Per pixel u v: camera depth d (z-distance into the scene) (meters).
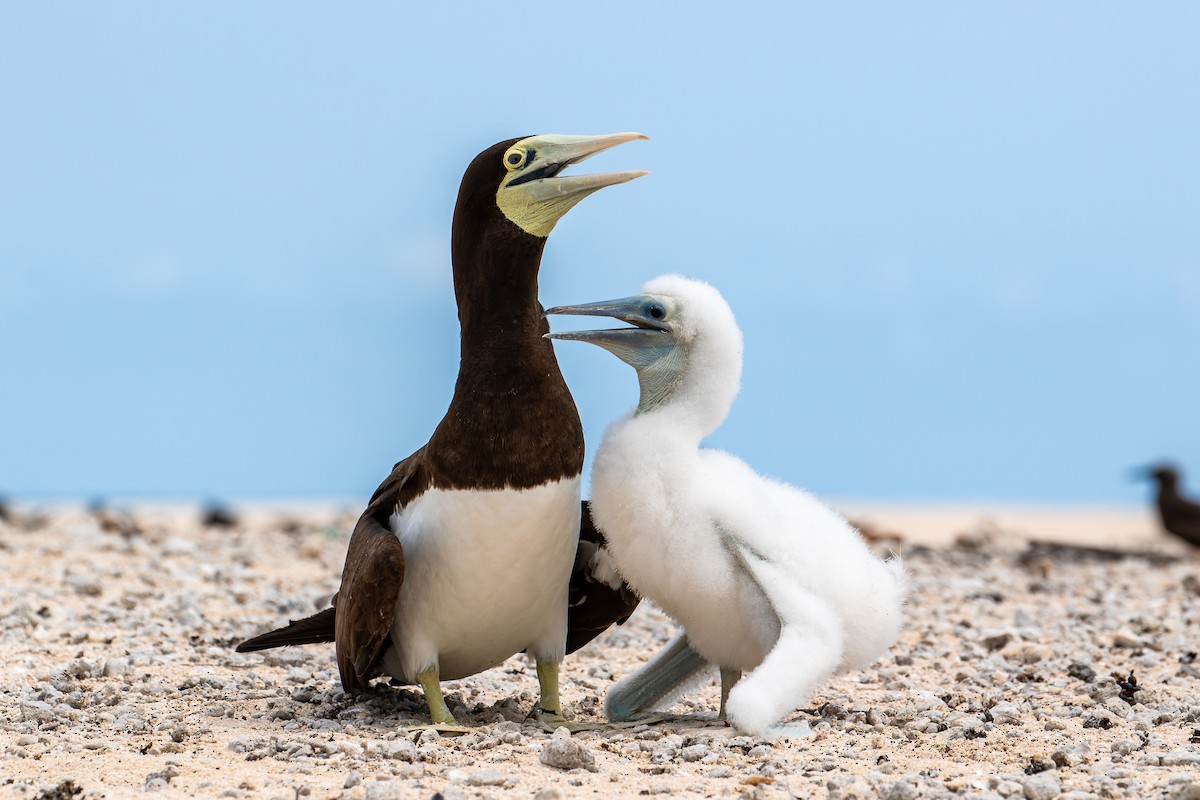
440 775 10.34
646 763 10.84
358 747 11.04
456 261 12.38
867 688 14.86
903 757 11.14
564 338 12.21
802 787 9.98
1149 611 21.50
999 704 13.20
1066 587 24.69
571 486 12.01
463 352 12.09
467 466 11.70
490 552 11.80
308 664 15.62
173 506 52.53
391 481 13.09
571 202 12.09
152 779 10.14
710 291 12.38
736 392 12.33
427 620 12.23
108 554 25.64
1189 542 38.69
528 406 11.73
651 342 12.25
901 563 12.93
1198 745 11.70
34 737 11.62
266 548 28.53
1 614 18.03
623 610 13.52
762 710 11.11
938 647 17.61
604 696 13.86
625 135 12.34
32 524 34.59
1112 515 73.19
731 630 11.98
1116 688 14.35
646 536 11.84
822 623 11.38
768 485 12.30
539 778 10.22
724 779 10.25
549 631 12.71
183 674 14.79
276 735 11.75
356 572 11.98
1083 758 11.18
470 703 13.96
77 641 16.50
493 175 12.16
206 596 20.67
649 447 11.89
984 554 31.33
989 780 10.15
